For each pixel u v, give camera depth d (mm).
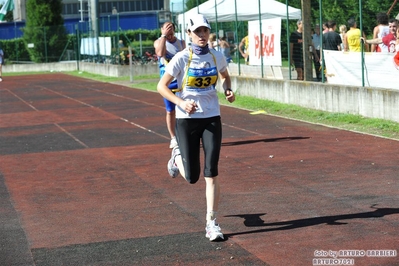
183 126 7086
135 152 12609
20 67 49125
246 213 7977
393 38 15211
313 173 10031
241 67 22703
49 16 49469
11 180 10562
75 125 17156
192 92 7035
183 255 6520
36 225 7863
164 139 14086
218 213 8023
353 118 15375
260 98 20594
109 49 39188
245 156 11680
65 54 48750
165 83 7020
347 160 10898
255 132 14492
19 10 73312
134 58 38719
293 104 18656
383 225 7215
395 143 12234
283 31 24438
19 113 20891
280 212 7945
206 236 7062
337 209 7965
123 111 19953
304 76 18688
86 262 6426
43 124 17703
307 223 7430
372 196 8492
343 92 16250
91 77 38438
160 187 9578
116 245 6938
